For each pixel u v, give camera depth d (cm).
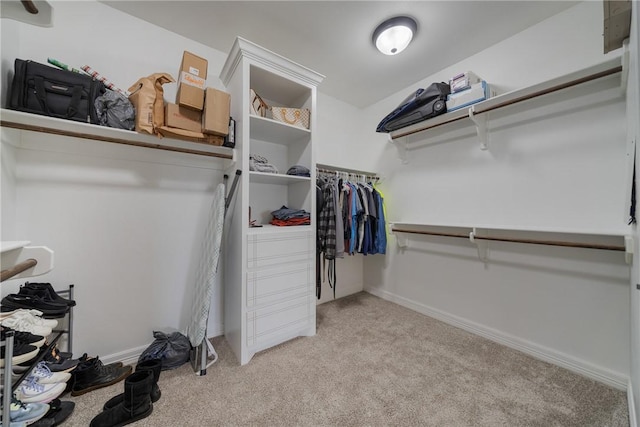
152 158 170
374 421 115
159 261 175
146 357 149
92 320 152
